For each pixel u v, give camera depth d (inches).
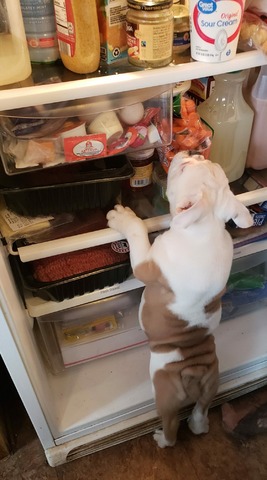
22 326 32.3
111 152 28.5
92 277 35.2
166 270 31.5
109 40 26.2
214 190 29.8
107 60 26.9
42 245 30.8
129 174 31.0
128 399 43.8
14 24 23.6
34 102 23.9
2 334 29.4
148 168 35.0
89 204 32.6
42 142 26.5
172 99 30.4
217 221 30.8
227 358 46.8
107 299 41.1
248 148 37.1
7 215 31.5
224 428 46.0
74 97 24.5
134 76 25.3
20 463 44.1
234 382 46.9
